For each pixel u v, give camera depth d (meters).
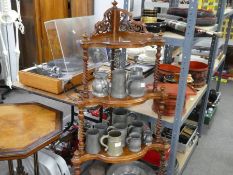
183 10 1.82
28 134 1.28
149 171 1.74
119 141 1.40
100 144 1.45
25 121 1.40
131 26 1.39
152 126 1.67
